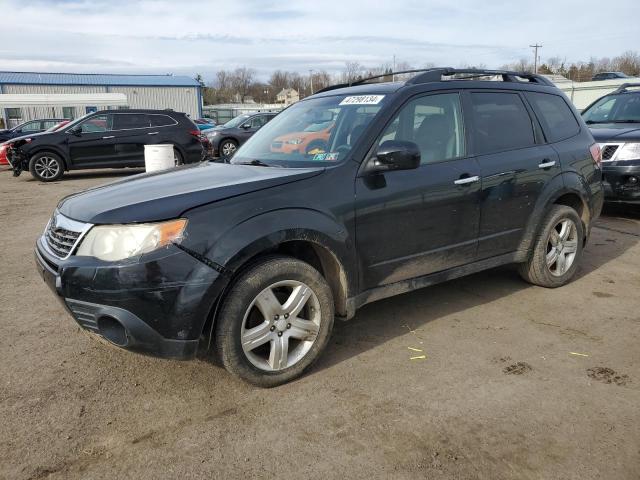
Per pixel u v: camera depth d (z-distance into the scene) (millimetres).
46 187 12102
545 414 2785
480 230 3955
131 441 2598
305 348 3156
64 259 2812
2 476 2352
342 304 3314
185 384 3129
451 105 3898
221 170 3570
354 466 2402
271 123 4422
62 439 2615
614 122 7980
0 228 7473
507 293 4594
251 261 2941
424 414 2797
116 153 13523
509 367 3297
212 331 2861
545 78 4867
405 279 3625
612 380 3131
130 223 2691
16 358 3459
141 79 47000
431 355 3465
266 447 2545
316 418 2773
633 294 4555
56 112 33625
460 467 2387
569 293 4590
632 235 6551
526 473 2346
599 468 2371
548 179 4367
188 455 2492
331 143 3527
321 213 3094
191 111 47500
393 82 3979
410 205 3480
